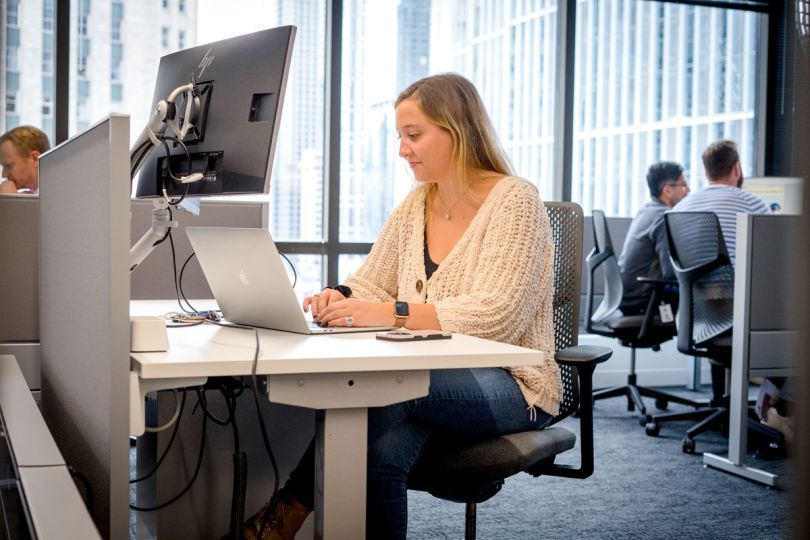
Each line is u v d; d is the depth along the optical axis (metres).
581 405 1.59
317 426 1.23
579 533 2.43
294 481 1.49
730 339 3.39
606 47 4.93
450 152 1.75
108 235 1.08
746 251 2.95
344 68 4.45
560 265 1.82
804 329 0.42
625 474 3.08
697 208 3.88
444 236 1.80
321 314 1.54
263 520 1.49
